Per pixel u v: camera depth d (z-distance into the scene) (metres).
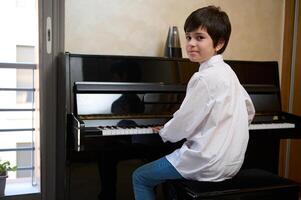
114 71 1.96
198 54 1.46
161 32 2.40
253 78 2.32
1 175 2.12
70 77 1.84
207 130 1.38
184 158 1.41
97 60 1.93
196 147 1.40
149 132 1.73
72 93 1.83
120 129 1.70
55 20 2.09
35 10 2.13
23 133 2.32
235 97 1.42
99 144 1.65
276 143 2.49
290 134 2.09
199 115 1.37
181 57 2.21
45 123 2.12
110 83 1.91
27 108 2.29
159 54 2.41
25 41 2.21
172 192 1.56
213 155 1.36
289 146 2.84
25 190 2.23
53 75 2.12
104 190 1.96
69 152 1.82
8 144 2.30
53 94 2.12
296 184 1.51
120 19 2.27
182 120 1.41
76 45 2.17
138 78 2.00
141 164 2.02
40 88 2.11
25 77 2.26
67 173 1.84
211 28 1.43
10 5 2.15
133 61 2.01
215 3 2.56
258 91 2.26
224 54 2.65
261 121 2.19
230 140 1.39
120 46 2.29
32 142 2.33
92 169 1.92
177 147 1.91
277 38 2.83
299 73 2.77
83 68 1.89
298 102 2.79
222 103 1.35
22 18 2.18
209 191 1.36
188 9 2.47
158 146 1.93
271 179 1.54
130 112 1.92
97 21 2.21
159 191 2.02
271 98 2.33
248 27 2.71
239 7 2.66
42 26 2.07
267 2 2.76
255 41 2.75
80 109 1.81
